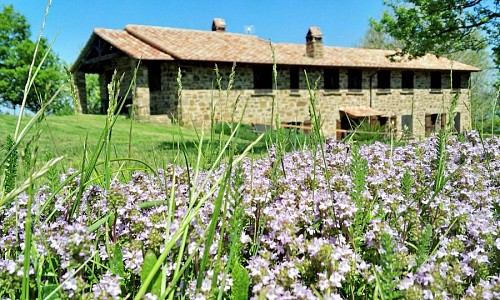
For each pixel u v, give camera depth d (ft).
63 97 83.82
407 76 96.17
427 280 4.09
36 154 3.39
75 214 5.67
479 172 8.83
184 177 7.47
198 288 3.82
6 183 5.16
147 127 59.77
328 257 4.32
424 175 8.87
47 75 111.14
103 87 90.33
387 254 3.86
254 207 5.72
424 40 56.03
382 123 92.68
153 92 74.79
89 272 5.02
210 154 7.49
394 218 5.70
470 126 12.40
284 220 4.98
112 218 5.56
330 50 93.35
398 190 7.18
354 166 5.58
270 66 76.89
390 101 93.35
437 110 99.45
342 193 5.68
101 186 6.59
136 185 7.29
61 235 4.65
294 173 7.83
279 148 6.88
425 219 6.04
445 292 4.02
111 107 4.91
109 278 4.02
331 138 10.50
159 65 74.59
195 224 4.39
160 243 4.60
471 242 5.31
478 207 6.97
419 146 11.37
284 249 4.94
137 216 5.30
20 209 5.41
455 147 10.68
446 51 57.06
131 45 71.15
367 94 90.43
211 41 79.41
